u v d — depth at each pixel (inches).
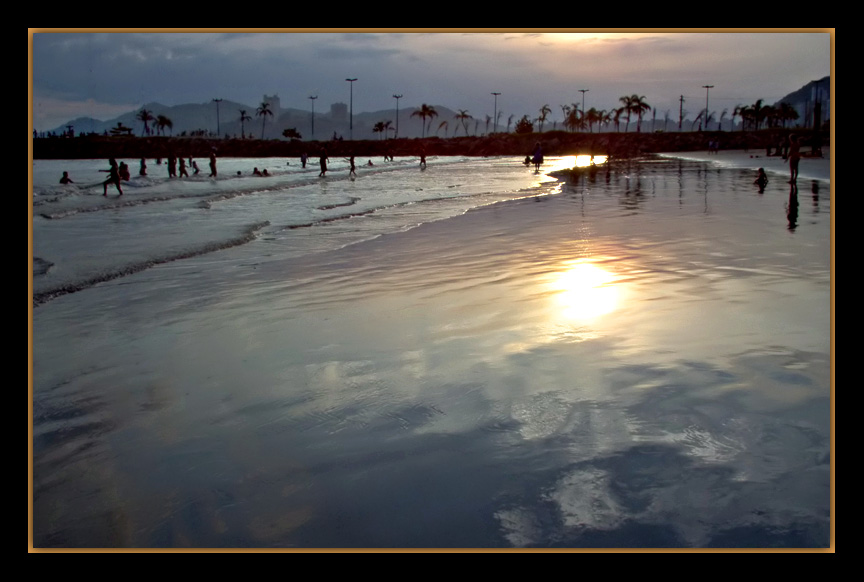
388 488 111.6
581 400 145.0
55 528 106.2
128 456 131.0
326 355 190.2
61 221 611.8
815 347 176.4
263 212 700.7
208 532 103.3
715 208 569.3
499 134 4881.9
